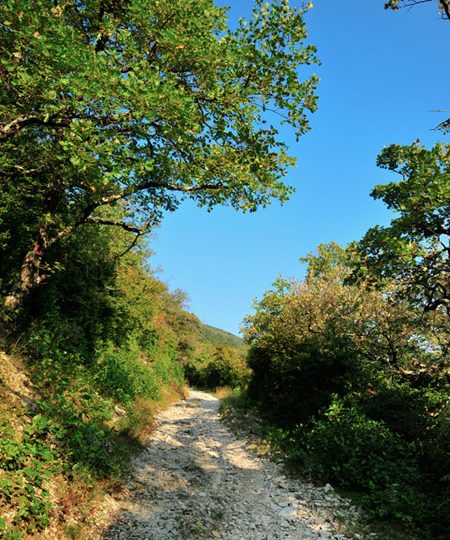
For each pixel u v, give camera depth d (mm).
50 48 6113
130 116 7207
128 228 11883
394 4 7066
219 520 6781
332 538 6207
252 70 9977
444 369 10508
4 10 6191
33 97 6914
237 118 9938
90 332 14430
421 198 7297
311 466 9039
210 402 24500
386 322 12953
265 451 11086
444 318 10797
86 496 6039
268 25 9953
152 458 9555
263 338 18594
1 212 9656
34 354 9227
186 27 8836
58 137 9344
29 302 11273
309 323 18016
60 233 10305
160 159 9617
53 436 6688
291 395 13852
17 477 5082
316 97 10016
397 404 11141
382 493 7367
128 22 9336
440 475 7930
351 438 9117
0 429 5668
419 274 8305
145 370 18703
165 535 5961
